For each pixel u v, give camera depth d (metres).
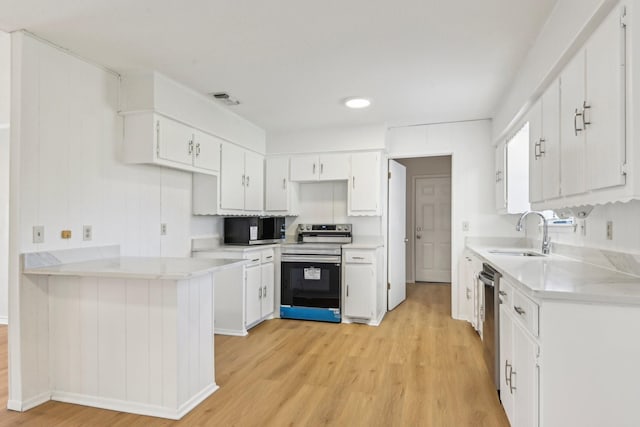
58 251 2.43
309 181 4.67
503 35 2.28
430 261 6.67
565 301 1.46
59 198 2.45
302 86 3.14
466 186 4.18
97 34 2.29
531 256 2.93
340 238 4.61
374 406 2.28
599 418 1.44
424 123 4.29
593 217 2.33
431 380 2.63
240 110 3.81
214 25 2.19
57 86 2.44
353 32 2.27
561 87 1.97
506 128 3.24
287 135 4.62
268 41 2.38
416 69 2.79
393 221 4.78
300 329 3.86
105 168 2.78
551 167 2.13
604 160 1.50
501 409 2.23
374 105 3.63
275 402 2.34
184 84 3.11
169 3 1.97
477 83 3.06
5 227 4.07
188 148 3.25
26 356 2.28
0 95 3.20
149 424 2.11
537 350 1.53
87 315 2.35
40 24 2.17
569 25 1.77
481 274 2.72
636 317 1.41
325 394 2.44
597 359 1.44
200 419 2.15
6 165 4.05
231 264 2.46
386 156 4.52
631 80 1.33
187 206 3.70
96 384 2.33
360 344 3.39
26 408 2.27
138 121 2.90
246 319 3.73
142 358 2.24
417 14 2.07
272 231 4.42
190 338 2.31
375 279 4.02
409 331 3.77
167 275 2.04
